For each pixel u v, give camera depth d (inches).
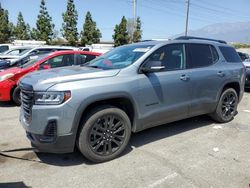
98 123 160.4
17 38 2262.6
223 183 142.4
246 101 350.6
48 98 147.0
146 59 181.2
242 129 227.8
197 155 176.1
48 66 327.6
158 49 189.3
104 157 164.1
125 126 170.9
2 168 157.6
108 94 159.3
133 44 211.3
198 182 143.3
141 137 207.5
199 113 219.1
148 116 181.2
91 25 1943.9
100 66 188.4
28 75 172.7
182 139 204.1
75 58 348.5
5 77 303.9
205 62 219.5
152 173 152.8
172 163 164.7
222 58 235.0
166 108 189.9
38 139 151.8
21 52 631.2
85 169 157.3
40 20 1876.2
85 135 155.9
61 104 146.3
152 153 178.9
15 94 307.9
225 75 230.4
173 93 192.5
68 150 153.3
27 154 176.2
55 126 147.3
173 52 198.7
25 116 160.2
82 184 141.7
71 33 1862.7
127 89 167.5
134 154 177.2
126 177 148.6
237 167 159.8
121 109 169.6
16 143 194.2
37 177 148.4
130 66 175.3
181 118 205.9
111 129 165.6
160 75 185.8
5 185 139.9
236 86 250.2
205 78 213.3
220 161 167.5
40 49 569.3
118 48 215.3
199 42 220.7
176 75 193.9
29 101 153.0
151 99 180.7
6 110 292.2
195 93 207.8
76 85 150.9
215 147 189.2
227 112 242.8
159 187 138.9
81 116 153.1
